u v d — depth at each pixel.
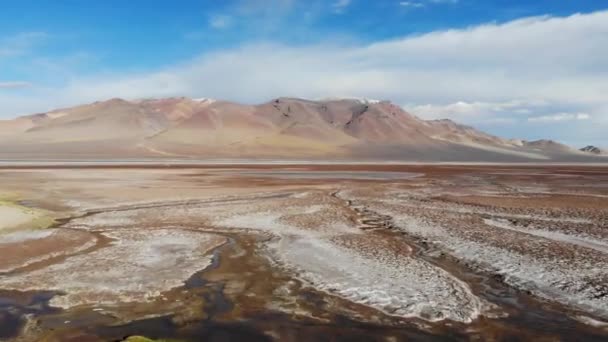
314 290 14.21
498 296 13.81
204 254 18.70
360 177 68.31
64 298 13.34
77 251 19.05
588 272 15.80
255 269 16.53
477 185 53.16
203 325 11.57
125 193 39.94
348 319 12.00
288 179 60.66
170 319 11.93
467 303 13.09
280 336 10.98
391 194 41.59
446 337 11.01
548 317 12.22
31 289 14.12
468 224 25.02
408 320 11.96
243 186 48.66
